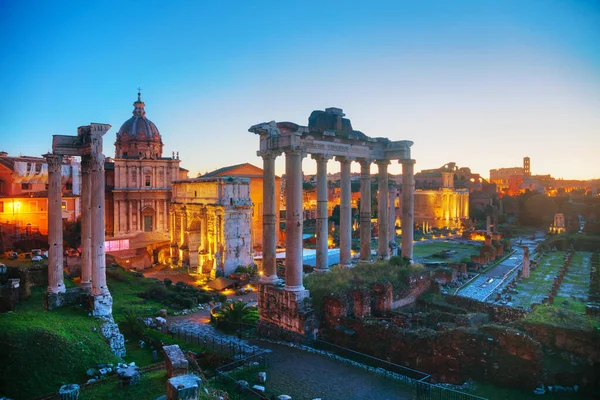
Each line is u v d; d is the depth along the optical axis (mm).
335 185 193000
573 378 24500
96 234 34062
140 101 105625
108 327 31891
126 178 92000
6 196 71312
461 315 34531
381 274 41000
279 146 36969
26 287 40531
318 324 34969
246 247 77688
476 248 107375
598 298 51750
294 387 25734
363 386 25969
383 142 47812
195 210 80812
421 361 28078
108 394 22391
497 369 25344
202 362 30062
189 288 61188
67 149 36219
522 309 35750
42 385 24078
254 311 45500
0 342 25969
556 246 98062
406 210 47469
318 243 42125
